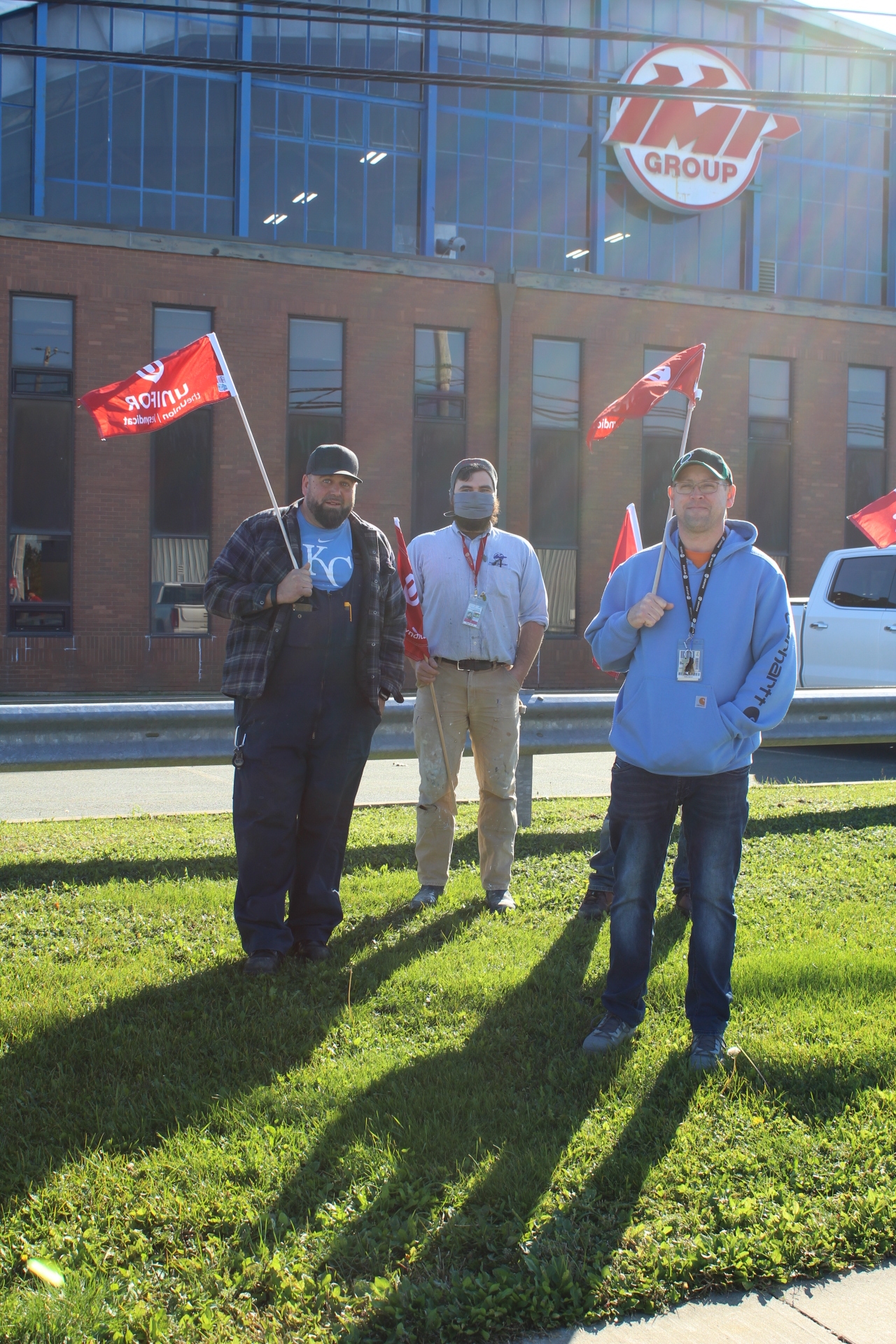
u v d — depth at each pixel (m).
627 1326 2.61
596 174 25.28
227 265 20.73
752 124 25.30
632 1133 3.35
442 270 21.98
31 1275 2.67
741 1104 3.54
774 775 11.14
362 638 4.89
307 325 21.44
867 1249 2.88
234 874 6.20
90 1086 3.59
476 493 5.46
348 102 23.70
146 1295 2.63
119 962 4.76
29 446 19.97
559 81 9.77
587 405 23.03
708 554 4.02
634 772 4.04
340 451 4.83
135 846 6.85
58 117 21.92
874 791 9.26
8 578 19.88
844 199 27.84
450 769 5.62
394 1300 2.60
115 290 20.16
